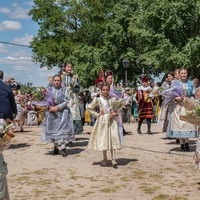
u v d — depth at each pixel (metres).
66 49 46.38
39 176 7.77
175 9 32.09
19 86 15.20
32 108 19.53
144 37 34.25
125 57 39.88
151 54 33.12
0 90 9.20
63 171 8.16
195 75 33.19
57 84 9.84
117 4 41.50
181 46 32.94
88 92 17.92
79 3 47.69
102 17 47.78
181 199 6.19
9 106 9.29
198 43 30.42
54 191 6.73
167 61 31.89
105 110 8.45
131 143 11.57
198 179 7.37
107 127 8.40
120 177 7.61
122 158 9.36
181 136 9.91
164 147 10.79
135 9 40.47
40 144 11.58
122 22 40.72
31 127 17.52
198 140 6.83
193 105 6.39
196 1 31.83
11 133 4.59
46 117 9.80
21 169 8.38
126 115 20.42
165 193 6.52
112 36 41.00
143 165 8.59
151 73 41.00
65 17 48.06
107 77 10.12
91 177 7.64
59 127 9.68
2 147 4.65
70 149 10.60
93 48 42.16
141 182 7.22
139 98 13.99
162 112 12.91
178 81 10.17
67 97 9.85
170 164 8.66
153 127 16.89
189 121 6.43
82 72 41.59
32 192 6.68
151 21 33.69
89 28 47.16
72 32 48.44
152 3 33.50
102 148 8.32
